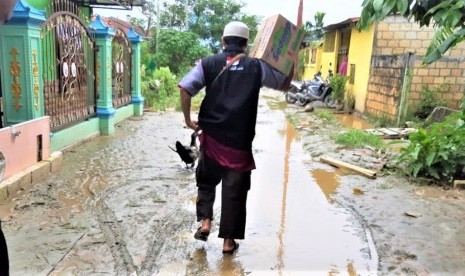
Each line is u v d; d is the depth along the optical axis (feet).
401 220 14.20
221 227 11.08
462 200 16.25
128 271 10.36
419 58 33.76
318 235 13.00
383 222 14.01
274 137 29.43
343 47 51.90
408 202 15.98
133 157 21.38
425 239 12.69
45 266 10.36
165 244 11.90
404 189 17.66
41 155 17.78
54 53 20.51
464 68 33.73
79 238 11.94
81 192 15.78
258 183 18.35
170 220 13.55
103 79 26.40
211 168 11.00
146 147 23.80
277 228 13.46
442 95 34.19
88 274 10.11
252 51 10.80
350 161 21.93
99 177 17.74
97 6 40.29
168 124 32.22
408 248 12.10
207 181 11.38
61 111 21.56
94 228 12.64
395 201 16.08
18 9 16.87
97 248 11.41
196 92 10.61
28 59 17.43
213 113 10.57
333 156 23.03
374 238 12.78
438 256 11.60
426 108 33.86
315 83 48.14
